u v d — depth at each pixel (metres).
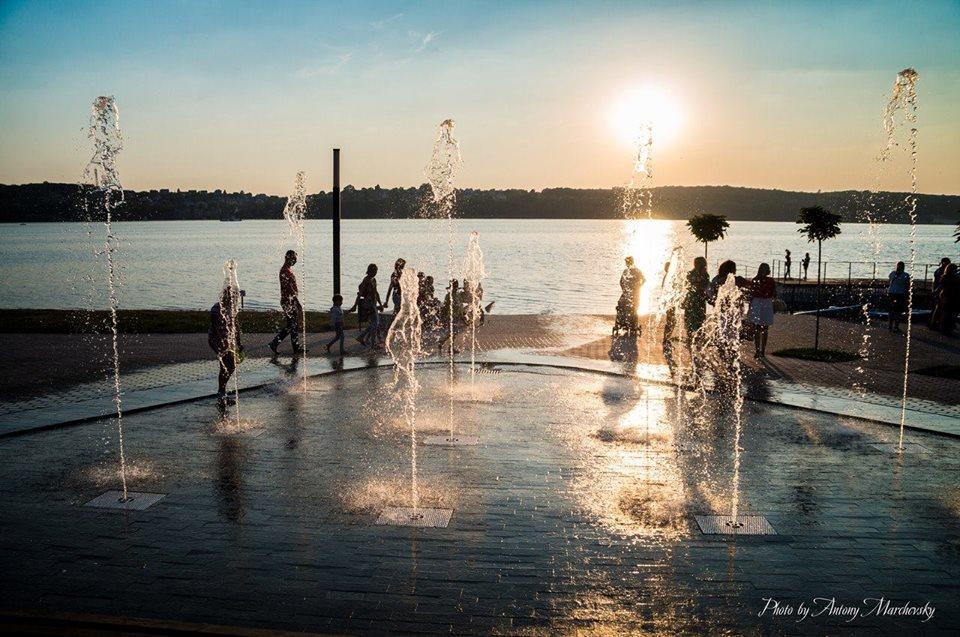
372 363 14.88
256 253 80.69
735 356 15.12
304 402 11.52
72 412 10.59
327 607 5.16
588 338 18.70
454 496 7.38
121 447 9.02
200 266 60.31
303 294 37.19
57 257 74.94
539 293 37.88
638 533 6.50
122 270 56.25
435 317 19.98
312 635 4.71
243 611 5.09
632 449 9.05
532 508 7.08
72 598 5.26
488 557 6.00
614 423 10.33
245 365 14.60
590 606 5.23
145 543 6.23
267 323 20.97
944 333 19.38
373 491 7.51
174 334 19.31
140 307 32.47
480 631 4.88
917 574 5.74
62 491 7.47
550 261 65.50
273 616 5.03
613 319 22.61
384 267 55.47
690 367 14.62
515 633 4.87
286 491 7.50
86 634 4.75
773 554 6.09
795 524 6.71
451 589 5.45
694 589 5.48
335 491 7.50
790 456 8.78
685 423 10.34
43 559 5.91
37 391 12.12
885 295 31.28
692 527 6.64
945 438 9.60
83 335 19.00
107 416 10.45
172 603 5.20
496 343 17.88
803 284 35.72
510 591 5.43
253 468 8.23
